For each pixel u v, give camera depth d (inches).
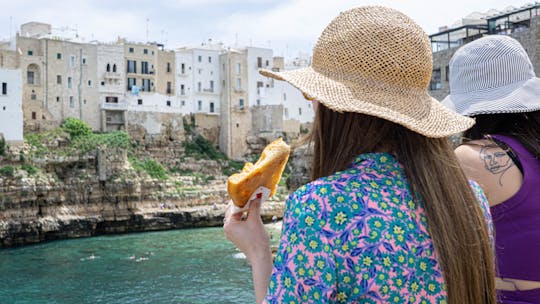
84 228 2856.8
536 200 155.9
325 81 120.3
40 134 3203.7
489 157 161.8
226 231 128.6
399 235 107.9
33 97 3444.9
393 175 116.9
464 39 1701.5
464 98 189.2
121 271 1862.7
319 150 128.3
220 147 4252.0
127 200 3080.7
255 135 4254.4
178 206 3267.7
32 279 1742.1
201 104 4212.6
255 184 124.8
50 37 3700.8
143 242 2581.2
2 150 2834.6
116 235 2896.2
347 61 120.6
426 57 123.8
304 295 102.5
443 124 119.8
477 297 111.7
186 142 4047.7
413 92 122.4
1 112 2942.9
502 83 184.4
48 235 2736.2
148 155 3779.5
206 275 1781.5
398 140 121.8
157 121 3882.9
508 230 159.2
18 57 3400.6
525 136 166.6
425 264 108.7
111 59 3762.3
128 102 3804.1
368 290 105.2
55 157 2962.6
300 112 4517.7
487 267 115.4
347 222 106.9
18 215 2657.5
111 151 3107.8
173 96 4052.7
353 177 114.0
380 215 108.6
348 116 124.0
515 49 186.2
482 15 2674.7
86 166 3053.6
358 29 121.0
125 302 1459.2
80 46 3649.1
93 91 3693.4
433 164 117.7
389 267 105.8
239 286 1622.8
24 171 2783.0
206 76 4237.2
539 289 156.1
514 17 1852.9
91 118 3676.2
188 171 3818.9
